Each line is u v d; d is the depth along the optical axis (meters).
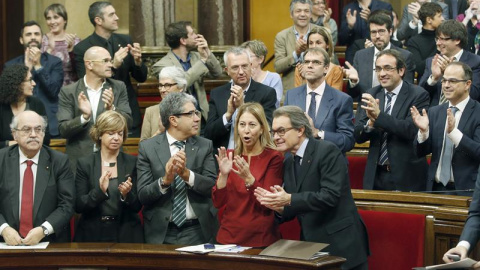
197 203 6.26
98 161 6.50
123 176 6.49
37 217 6.18
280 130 5.69
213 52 10.88
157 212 6.25
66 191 6.27
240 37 11.04
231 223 5.84
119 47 8.98
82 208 6.39
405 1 12.59
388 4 10.77
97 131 6.49
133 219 6.50
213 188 5.88
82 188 6.46
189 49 8.91
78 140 7.49
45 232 6.07
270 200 5.51
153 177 6.32
